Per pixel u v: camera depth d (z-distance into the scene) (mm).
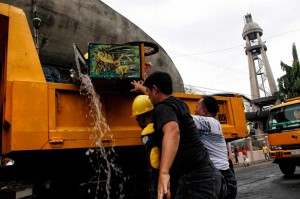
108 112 4156
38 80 3607
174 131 2041
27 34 3719
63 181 4008
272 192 7555
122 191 4301
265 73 57562
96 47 3812
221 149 3412
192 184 2131
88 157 4098
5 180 4328
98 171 4141
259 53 60812
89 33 14906
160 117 2135
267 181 9938
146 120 3545
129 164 4531
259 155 29344
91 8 15242
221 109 5875
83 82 3738
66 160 4047
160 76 2428
